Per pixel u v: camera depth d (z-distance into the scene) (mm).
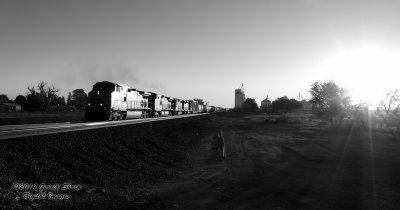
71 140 20578
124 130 29906
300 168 26609
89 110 39906
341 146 38438
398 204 17719
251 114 152375
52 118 43344
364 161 29688
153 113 61344
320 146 39188
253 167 26859
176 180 21266
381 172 25578
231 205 16203
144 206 14836
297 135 52500
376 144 39094
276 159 31109
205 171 25062
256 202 16922
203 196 17562
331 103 60125
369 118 60250
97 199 14367
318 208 16328
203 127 68000
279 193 18844
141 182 19203
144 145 29688
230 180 21781
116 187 16984
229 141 46438
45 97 95688
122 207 14125
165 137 38875
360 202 17781
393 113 79938
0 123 32500
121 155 23531
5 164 14125
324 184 21391
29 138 17281
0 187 12352
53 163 16625
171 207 15211
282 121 80875
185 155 32531
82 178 16625
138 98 50844
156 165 24969
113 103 40344
